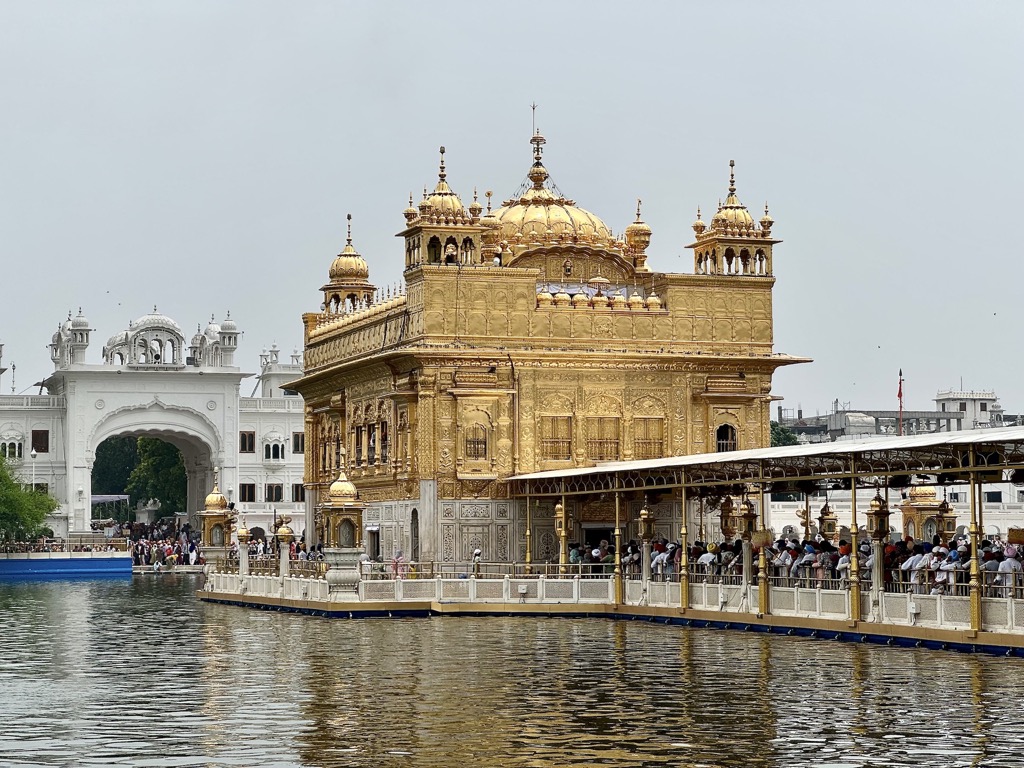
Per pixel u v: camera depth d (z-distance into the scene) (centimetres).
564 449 5688
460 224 5684
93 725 2700
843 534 5588
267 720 2730
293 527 11562
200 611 5634
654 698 2934
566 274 6028
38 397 11112
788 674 3241
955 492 9231
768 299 5944
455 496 5597
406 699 2962
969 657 3450
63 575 9469
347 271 7175
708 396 5819
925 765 2291
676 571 4806
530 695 2995
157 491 12425
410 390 5675
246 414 11550
